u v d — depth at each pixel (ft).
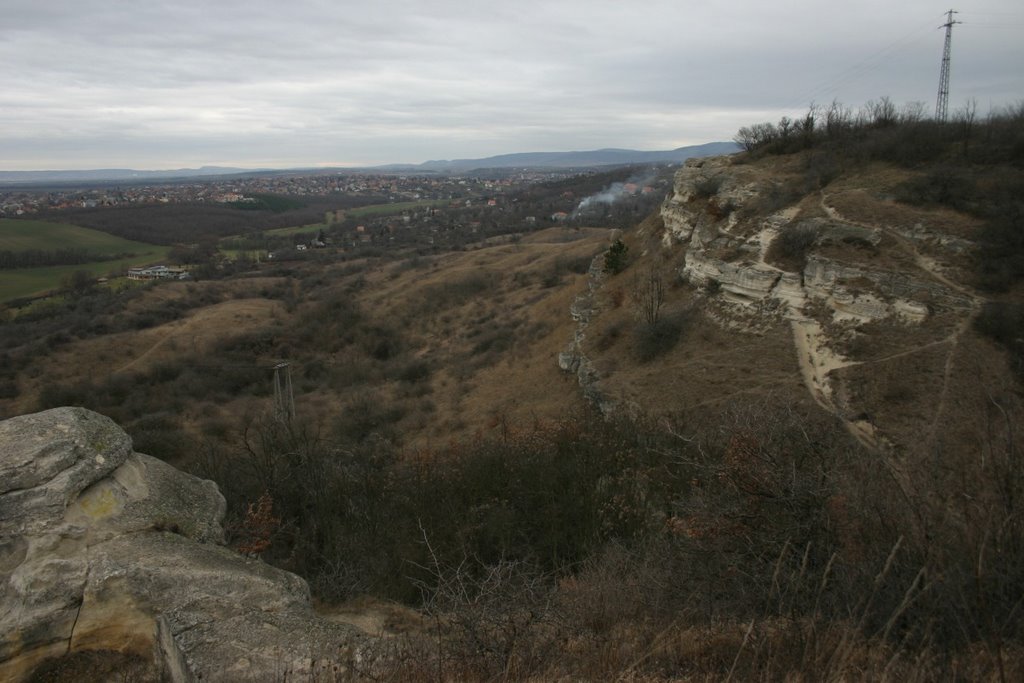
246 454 53.67
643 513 30.60
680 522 19.83
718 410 60.64
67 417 19.40
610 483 34.94
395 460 52.65
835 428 25.35
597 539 29.68
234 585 17.19
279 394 90.12
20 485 16.87
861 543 14.94
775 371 64.18
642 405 66.85
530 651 13.30
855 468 17.75
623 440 43.45
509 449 43.37
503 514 32.71
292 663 14.80
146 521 18.88
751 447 18.62
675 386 68.13
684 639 13.85
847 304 66.18
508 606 15.30
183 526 19.90
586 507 32.68
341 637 16.25
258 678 14.24
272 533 29.48
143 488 20.15
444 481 38.32
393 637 17.02
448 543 30.27
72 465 17.87
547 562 29.99
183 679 14.38
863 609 12.94
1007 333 55.47
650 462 36.81
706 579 16.46
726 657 13.07
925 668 10.53
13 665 14.96
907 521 14.46
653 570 17.98
